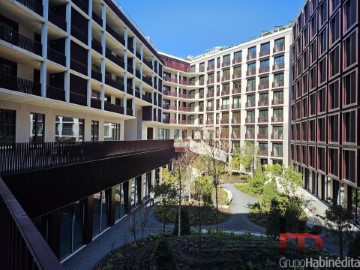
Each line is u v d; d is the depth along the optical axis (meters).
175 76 56.75
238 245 11.55
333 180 23.83
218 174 24.89
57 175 11.82
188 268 9.49
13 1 14.27
